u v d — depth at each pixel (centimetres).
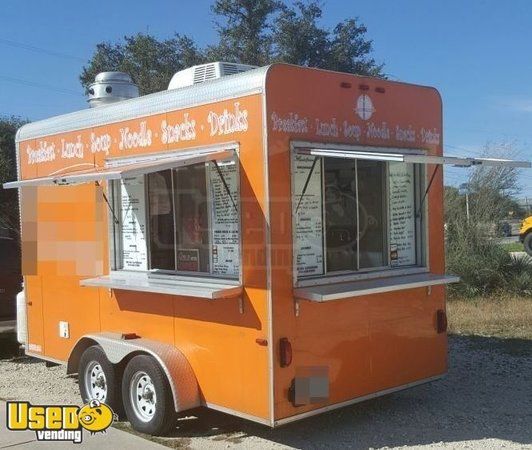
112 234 613
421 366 575
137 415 544
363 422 553
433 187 594
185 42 3222
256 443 509
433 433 523
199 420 564
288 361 468
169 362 516
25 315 737
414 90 578
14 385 707
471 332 919
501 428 532
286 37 3266
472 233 1308
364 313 525
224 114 496
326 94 505
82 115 645
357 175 541
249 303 477
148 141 568
